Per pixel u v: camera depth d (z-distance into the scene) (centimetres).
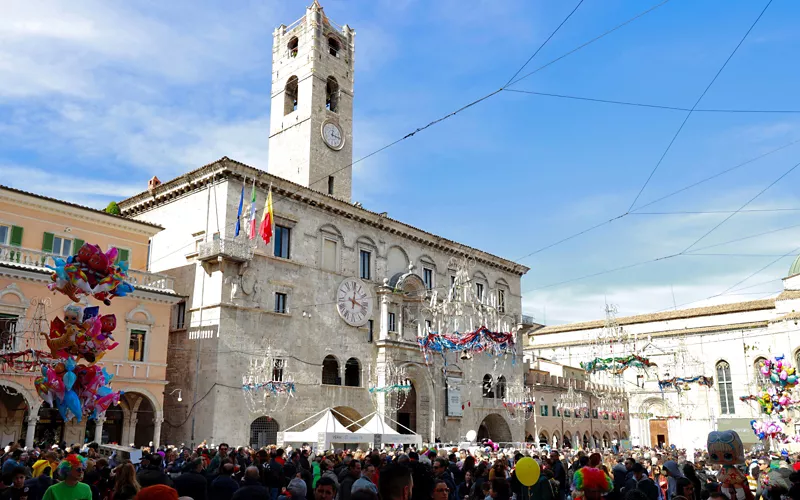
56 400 2256
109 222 4222
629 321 9988
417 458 1952
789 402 4344
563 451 4619
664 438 9150
